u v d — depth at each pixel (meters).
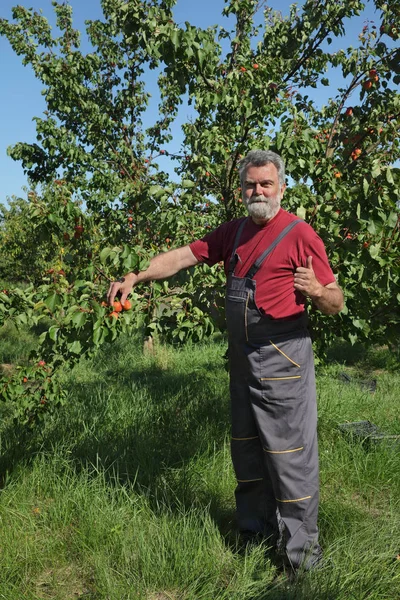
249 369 2.77
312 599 2.53
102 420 5.16
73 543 3.07
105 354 9.12
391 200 3.09
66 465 3.80
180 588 2.69
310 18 4.86
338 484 3.88
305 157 3.64
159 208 3.67
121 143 8.02
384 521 3.31
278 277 2.66
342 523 3.21
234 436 3.01
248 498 3.10
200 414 5.32
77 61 8.05
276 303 2.67
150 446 4.39
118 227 4.36
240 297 2.72
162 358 8.43
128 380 7.35
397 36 4.52
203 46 3.71
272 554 2.98
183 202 3.86
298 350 2.73
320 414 5.21
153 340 9.15
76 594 2.71
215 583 2.67
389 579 2.68
